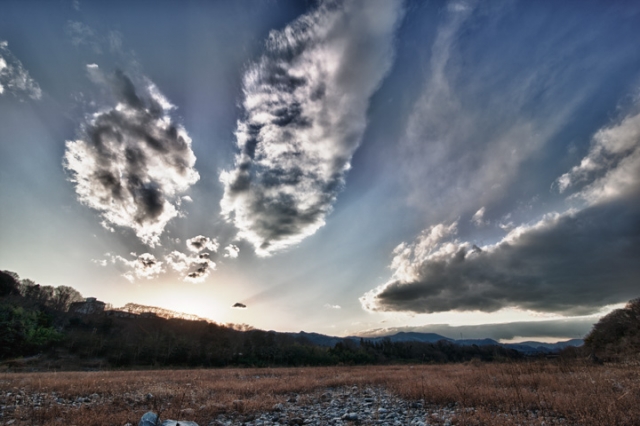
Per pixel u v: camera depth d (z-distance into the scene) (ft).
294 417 35.96
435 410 37.47
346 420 35.22
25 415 32.71
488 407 35.24
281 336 310.04
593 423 26.37
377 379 72.28
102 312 393.09
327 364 223.30
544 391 41.24
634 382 41.88
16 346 190.80
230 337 305.73
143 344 218.38
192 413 35.68
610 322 138.72
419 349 285.02
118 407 38.91
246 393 53.88
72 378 73.56
